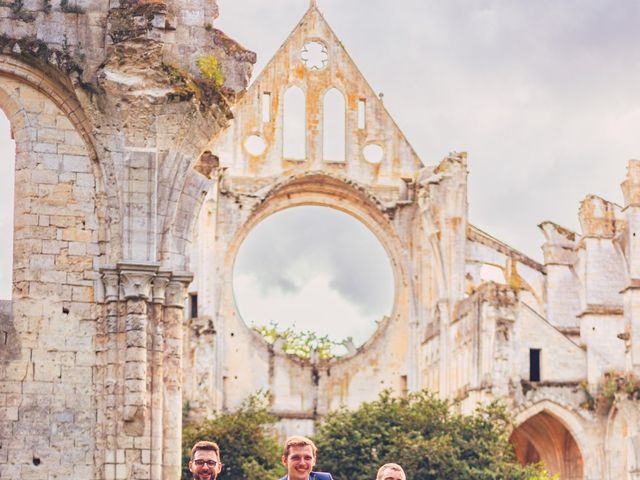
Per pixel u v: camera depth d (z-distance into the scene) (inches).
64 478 1676.9
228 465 3459.6
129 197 1728.6
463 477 3336.6
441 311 3846.0
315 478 1197.7
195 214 1772.9
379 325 4060.0
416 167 4121.6
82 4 1761.8
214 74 1788.9
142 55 1752.0
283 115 4069.9
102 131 1737.2
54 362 1694.1
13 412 1676.9
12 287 1708.9
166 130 1754.4
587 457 3671.3
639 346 3580.2
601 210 3951.8
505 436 3476.9
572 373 3695.9
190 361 3752.5
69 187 1727.4
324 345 4864.7
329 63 4143.7
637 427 3503.9
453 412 3722.9
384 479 1148.5
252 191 3996.1
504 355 3639.3
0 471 1664.6
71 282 1711.4
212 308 3828.7
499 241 4099.4
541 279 4119.1
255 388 3976.4
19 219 1717.5
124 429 1689.2
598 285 3902.6
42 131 1733.5
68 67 1734.7
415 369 4020.7
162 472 1712.6
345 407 3646.7
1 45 1732.3
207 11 1807.3
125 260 1711.4
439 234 3875.5
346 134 4101.9
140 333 1701.5
